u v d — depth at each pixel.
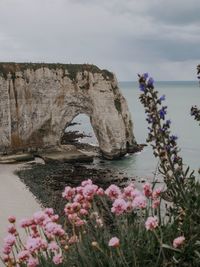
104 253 6.91
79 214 8.02
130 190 7.59
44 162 52.75
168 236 6.89
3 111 56.25
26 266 7.36
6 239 7.35
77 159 53.44
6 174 45.44
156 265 6.38
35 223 7.80
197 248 6.43
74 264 7.39
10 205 32.97
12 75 57.84
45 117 58.84
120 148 56.91
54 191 38.50
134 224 7.50
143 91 6.95
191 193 7.24
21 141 57.00
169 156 7.14
